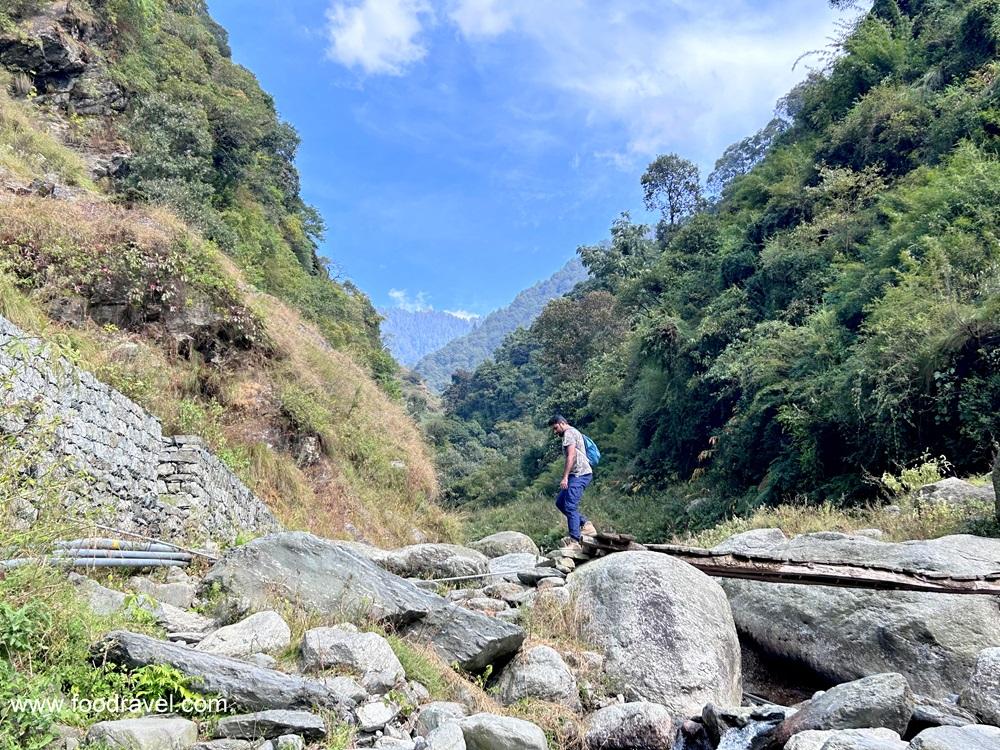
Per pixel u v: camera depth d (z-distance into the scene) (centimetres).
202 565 677
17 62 1927
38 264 1032
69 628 354
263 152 3297
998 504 809
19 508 460
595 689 482
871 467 1652
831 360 1919
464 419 7225
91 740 295
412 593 519
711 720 438
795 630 603
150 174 1941
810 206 2852
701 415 2816
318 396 1442
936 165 2302
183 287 1187
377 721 370
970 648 527
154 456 777
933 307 1501
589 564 620
